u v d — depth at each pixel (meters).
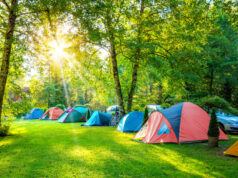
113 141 8.40
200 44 14.59
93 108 28.36
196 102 13.11
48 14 8.43
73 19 8.63
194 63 12.31
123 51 12.57
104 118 15.96
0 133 10.05
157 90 21.12
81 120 19.94
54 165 4.95
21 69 11.43
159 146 7.25
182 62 12.10
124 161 5.27
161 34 11.65
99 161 5.28
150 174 4.27
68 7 8.34
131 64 15.59
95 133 11.02
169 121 7.99
